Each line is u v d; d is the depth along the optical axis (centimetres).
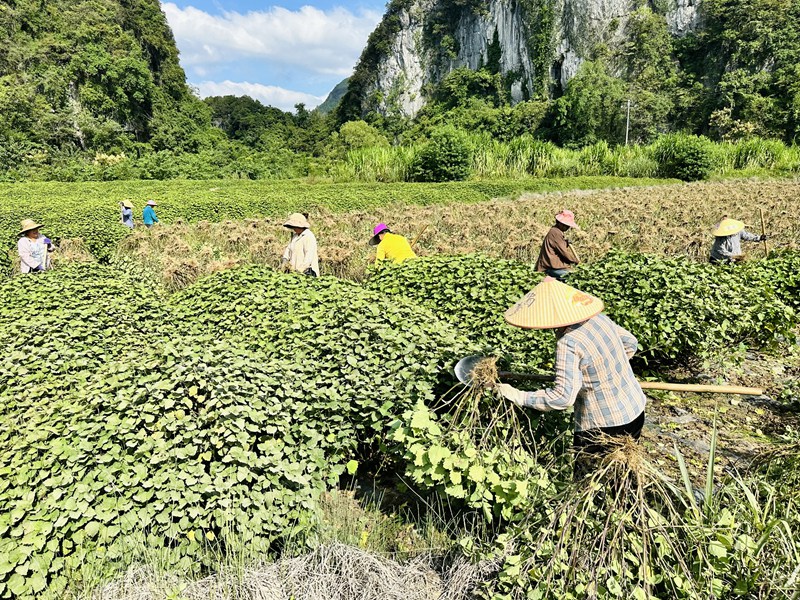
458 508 376
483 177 3634
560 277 699
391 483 440
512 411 351
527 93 8681
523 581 282
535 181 3159
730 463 448
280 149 7188
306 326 529
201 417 362
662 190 2472
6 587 274
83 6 6200
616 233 1174
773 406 547
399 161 3578
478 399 349
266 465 356
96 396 383
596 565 272
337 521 374
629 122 6656
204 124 7631
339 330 497
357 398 410
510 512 322
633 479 286
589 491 282
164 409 370
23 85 5034
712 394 572
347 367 435
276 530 341
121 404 361
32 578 281
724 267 721
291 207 1956
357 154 3616
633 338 352
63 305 643
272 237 1195
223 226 1394
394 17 10212
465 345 462
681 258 708
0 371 455
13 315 605
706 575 268
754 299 616
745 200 1777
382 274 732
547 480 329
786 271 733
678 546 275
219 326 589
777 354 667
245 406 375
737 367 616
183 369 399
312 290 653
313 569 323
